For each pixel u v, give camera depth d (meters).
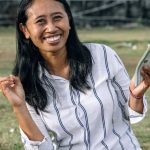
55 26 3.64
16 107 3.49
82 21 29.61
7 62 13.96
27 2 3.69
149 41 19.11
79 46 3.79
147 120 7.77
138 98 3.68
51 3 3.66
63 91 3.76
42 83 3.77
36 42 3.69
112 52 3.87
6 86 3.49
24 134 3.56
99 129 3.73
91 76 3.76
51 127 3.77
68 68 3.78
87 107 3.72
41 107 3.76
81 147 3.73
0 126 7.75
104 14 30.00
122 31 26.70
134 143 3.77
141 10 30.19
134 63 13.95
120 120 3.81
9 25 27.83
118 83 3.83
